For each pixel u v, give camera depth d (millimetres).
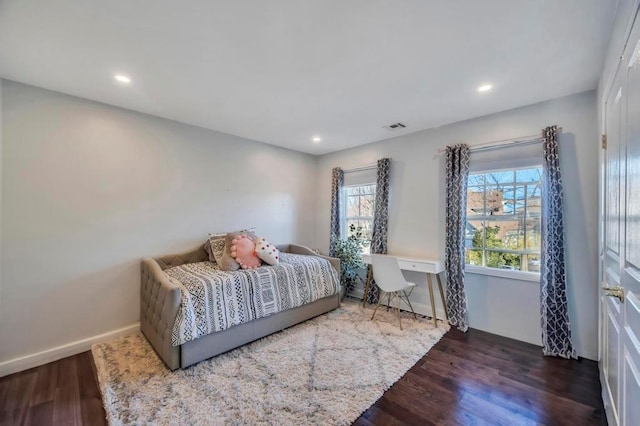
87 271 2625
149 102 2695
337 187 4469
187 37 1721
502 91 2451
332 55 1917
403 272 3650
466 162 3082
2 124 2219
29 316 2338
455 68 2074
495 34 1681
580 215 2455
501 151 2914
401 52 1878
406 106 2791
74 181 2551
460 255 3068
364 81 2281
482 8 1466
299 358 2424
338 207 4469
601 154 2057
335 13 1509
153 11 1494
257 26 1620
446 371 2246
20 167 2293
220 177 3627
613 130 1627
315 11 1492
